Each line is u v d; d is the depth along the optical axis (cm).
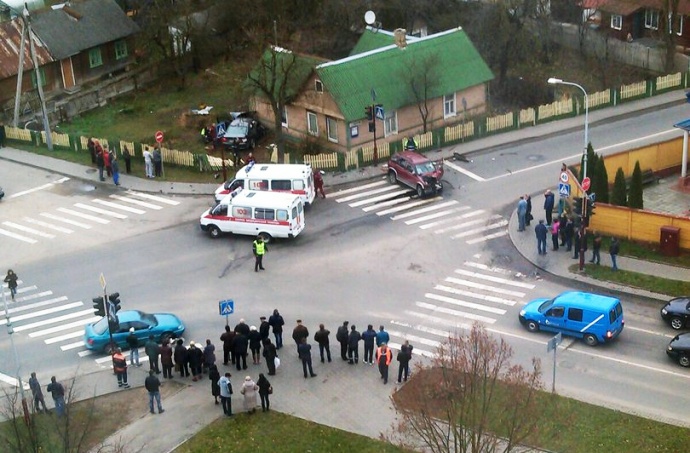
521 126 6331
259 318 4319
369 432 3512
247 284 4619
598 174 4931
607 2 7850
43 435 3550
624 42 7600
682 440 3328
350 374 3894
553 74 7375
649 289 4353
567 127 6300
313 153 6062
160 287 4631
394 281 4578
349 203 5381
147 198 5588
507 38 6938
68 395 3556
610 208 4781
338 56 7431
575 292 4088
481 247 4844
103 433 3594
